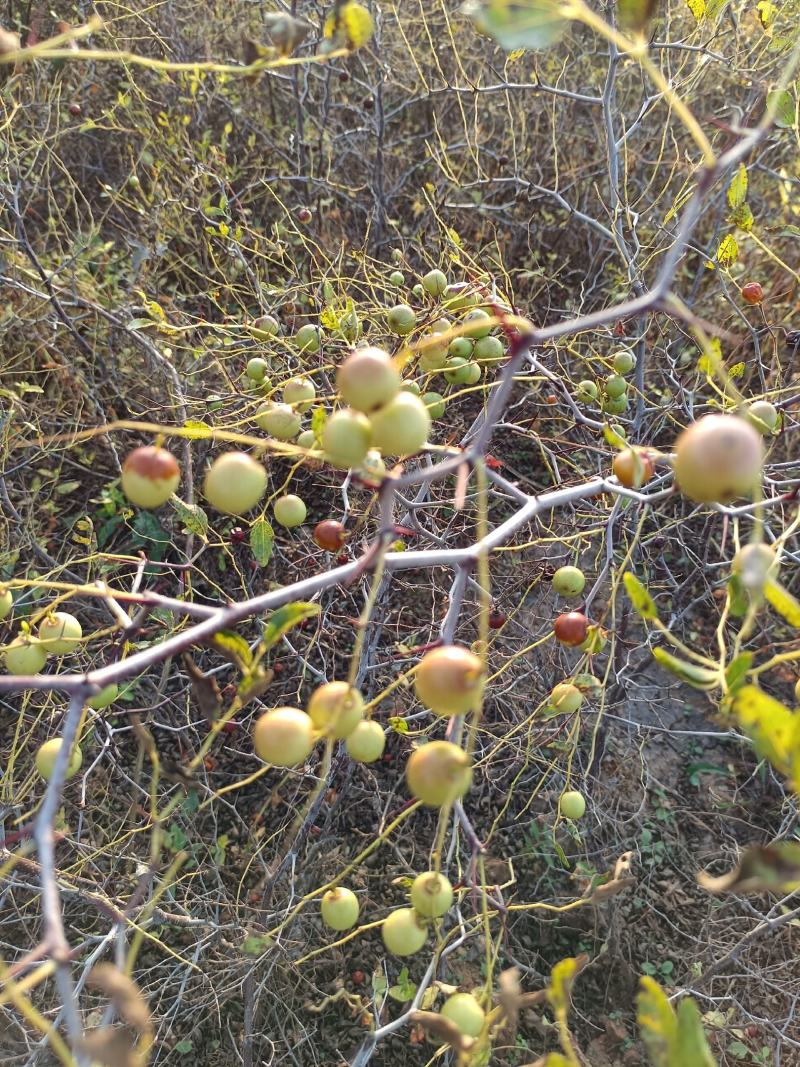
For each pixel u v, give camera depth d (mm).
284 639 432
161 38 612
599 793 496
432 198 601
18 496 538
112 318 493
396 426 198
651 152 669
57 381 562
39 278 518
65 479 588
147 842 463
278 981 437
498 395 203
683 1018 166
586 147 685
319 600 432
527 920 463
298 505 300
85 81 635
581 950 457
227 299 589
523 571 502
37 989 412
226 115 710
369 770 497
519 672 496
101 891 397
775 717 162
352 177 722
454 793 190
